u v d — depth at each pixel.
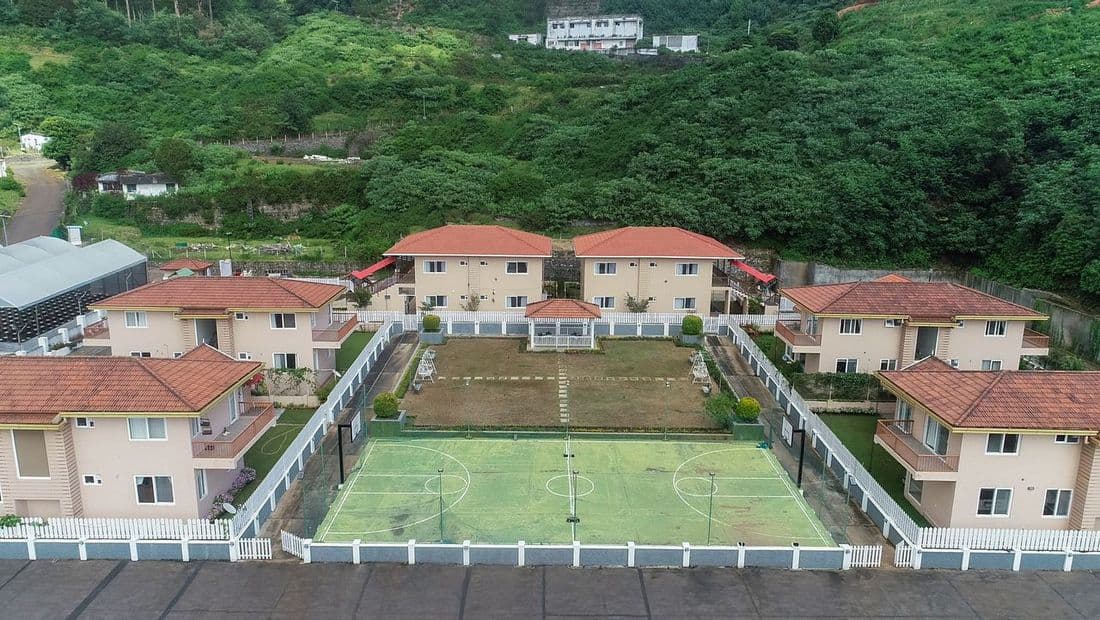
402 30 128.75
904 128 74.81
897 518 28.39
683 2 144.00
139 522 27.06
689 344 51.97
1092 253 53.84
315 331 41.81
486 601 24.62
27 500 27.86
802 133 76.25
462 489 32.41
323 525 29.27
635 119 86.44
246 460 34.28
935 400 28.97
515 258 54.38
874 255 67.56
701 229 69.50
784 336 44.31
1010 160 67.06
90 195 79.06
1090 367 47.22
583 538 28.50
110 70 101.00
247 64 111.25
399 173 79.44
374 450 36.31
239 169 82.62
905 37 95.62
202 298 40.72
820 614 24.12
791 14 126.81
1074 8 88.69
